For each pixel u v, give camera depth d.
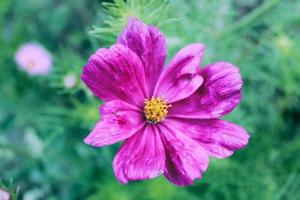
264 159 0.47
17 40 0.51
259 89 0.49
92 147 0.47
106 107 0.28
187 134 0.30
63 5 0.55
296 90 0.45
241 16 0.54
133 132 0.29
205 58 0.44
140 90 0.30
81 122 0.46
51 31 0.53
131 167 0.28
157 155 0.29
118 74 0.29
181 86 0.30
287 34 0.46
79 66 0.38
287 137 0.50
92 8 0.55
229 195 0.43
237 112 0.43
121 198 0.42
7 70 0.50
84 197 0.47
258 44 0.45
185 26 0.42
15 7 0.53
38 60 0.47
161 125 0.30
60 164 0.49
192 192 0.44
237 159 0.46
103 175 0.46
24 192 0.48
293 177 0.45
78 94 0.50
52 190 0.48
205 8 0.43
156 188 0.41
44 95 0.50
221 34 0.44
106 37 0.32
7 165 0.50
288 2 0.47
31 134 0.45
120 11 0.32
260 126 0.48
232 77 0.29
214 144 0.29
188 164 0.29
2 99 0.51
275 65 0.45
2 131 0.49
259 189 0.44
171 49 0.41
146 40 0.29
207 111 0.30
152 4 0.33
